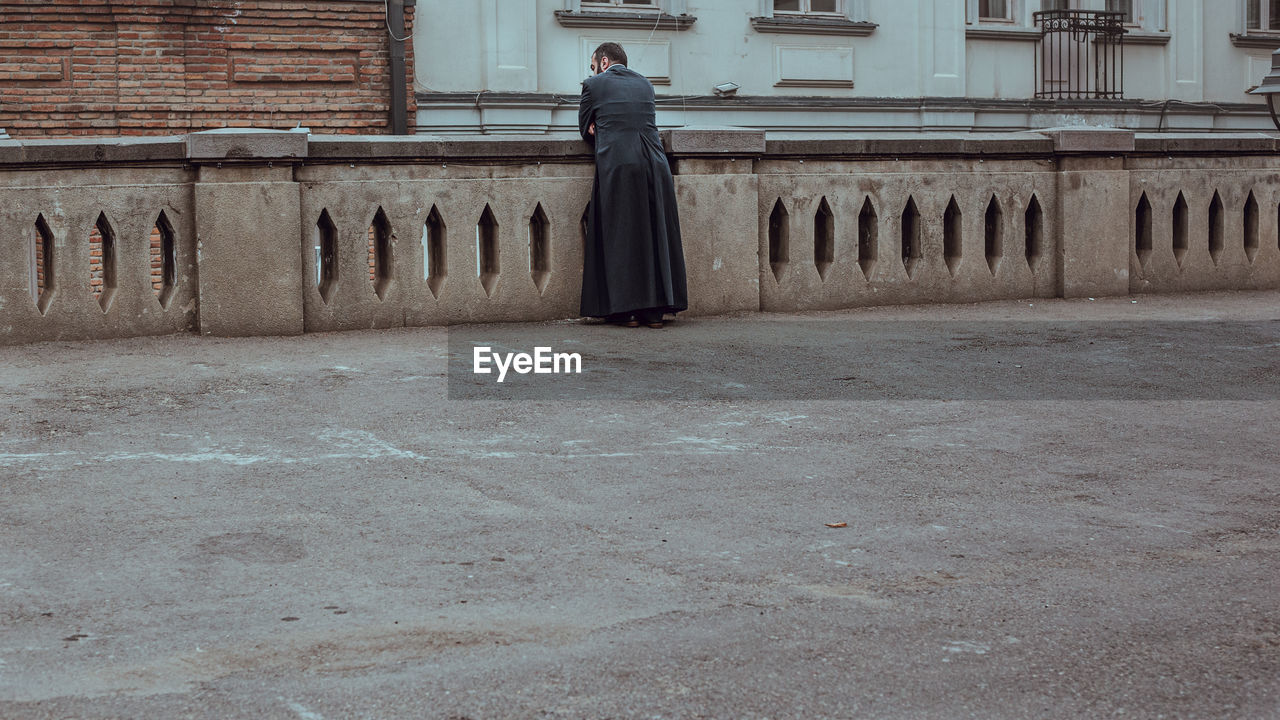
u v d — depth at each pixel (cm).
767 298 978
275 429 564
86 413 592
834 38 1836
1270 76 1161
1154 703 292
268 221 830
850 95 1855
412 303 881
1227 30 2103
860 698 293
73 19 1462
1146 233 1115
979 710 288
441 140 881
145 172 814
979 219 1046
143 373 693
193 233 830
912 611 349
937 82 1905
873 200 1005
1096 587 370
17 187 780
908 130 1892
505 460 516
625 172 863
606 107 873
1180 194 1120
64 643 324
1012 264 1065
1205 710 289
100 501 453
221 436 551
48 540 408
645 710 286
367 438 550
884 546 408
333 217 855
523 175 904
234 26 1530
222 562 388
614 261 867
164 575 376
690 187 938
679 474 496
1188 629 338
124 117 1496
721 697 293
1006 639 329
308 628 334
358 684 299
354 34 1585
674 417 598
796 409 617
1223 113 2102
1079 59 2006
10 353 759
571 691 295
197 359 741
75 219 796
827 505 455
